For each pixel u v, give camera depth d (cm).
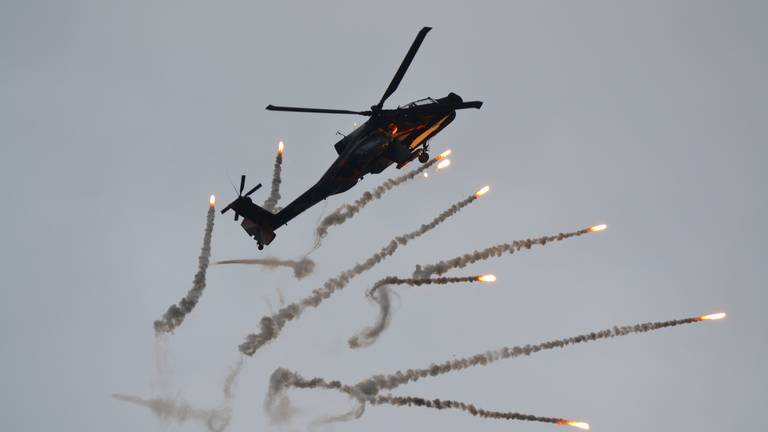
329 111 19362
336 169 19612
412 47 18788
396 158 19575
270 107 18788
